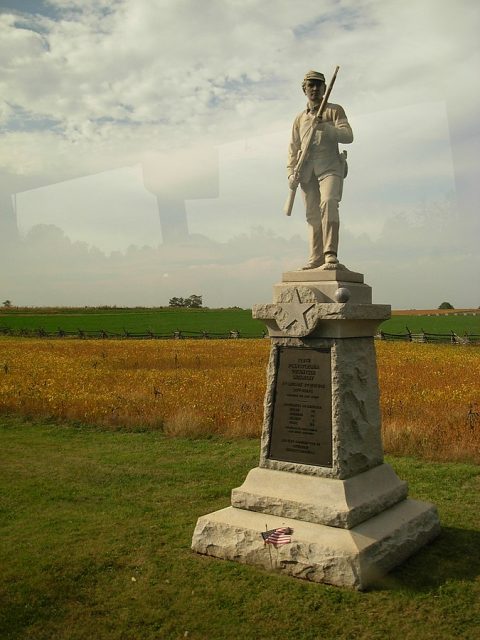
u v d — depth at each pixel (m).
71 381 20.23
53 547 6.91
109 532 7.39
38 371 23.11
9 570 6.30
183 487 9.41
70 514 8.12
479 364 25.27
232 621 5.30
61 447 12.27
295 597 5.66
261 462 7.09
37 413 15.43
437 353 31.06
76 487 9.38
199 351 33.62
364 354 7.21
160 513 8.15
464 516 7.93
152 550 6.80
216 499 8.79
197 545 6.71
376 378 7.41
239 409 14.77
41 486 9.44
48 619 5.38
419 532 6.78
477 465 10.41
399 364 25.23
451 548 6.83
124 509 8.33
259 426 13.20
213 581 6.01
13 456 11.47
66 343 40.12
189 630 5.19
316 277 7.16
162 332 48.22
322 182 7.32
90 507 8.44
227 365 26.31
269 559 6.23
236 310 59.34
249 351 33.47
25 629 5.21
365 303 7.32
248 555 6.38
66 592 5.84
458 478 9.62
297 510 6.51
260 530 6.40
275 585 5.89
